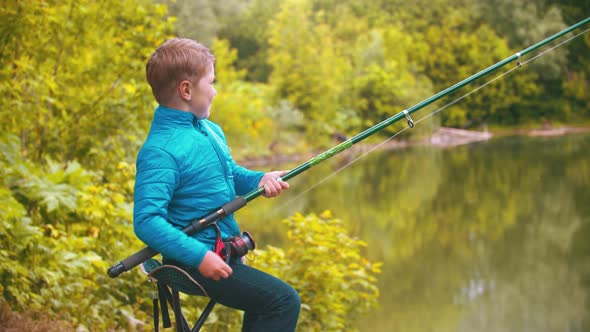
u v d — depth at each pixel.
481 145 32.62
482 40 40.25
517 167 23.89
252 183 2.40
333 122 34.28
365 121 36.50
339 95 36.22
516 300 9.79
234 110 27.36
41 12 6.05
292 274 5.70
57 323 3.76
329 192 19.33
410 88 37.16
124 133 7.12
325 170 25.12
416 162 26.55
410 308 9.12
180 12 28.41
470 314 9.12
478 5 42.03
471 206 17.19
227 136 27.25
